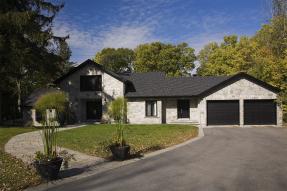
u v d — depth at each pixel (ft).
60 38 114.21
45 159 36.50
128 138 72.28
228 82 111.24
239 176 36.58
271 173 37.81
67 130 92.12
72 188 33.47
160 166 43.09
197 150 55.88
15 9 102.12
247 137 74.90
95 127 101.14
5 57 97.91
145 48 232.12
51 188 33.65
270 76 117.91
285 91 110.01
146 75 133.90
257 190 31.09
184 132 85.25
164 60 228.22
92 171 41.04
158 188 32.60
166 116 119.75
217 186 32.71
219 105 111.96
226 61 191.01
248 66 181.37
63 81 124.06
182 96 114.73
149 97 117.80
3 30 98.78
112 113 50.11
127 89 123.13
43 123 39.47
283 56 128.98
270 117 110.83
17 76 107.65
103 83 120.88
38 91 131.44
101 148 56.24
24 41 103.24
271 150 54.95
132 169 41.75
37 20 108.06
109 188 33.12
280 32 139.54
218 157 48.70
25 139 72.28
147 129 93.56
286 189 31.30
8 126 108.78
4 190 32.71
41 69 106.73
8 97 152.25
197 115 116.47
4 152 54.80
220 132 86.84
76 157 50.31
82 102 124.77
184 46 237.45
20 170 40.57
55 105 40.34
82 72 122.31
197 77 128.67
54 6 109.91
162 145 62.39
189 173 38.60
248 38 188.34
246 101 111.34
